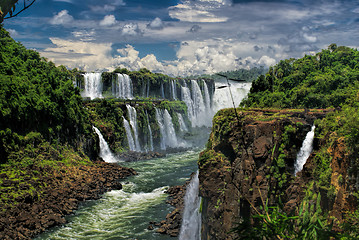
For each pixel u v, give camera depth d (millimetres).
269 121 35375
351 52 64625
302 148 35844
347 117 30766
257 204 32562
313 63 65188
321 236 11625
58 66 129125
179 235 48094
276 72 68438
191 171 83125
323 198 29531
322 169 31828
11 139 68875
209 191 36438
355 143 26344
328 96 52375
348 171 26188
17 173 64375
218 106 184750
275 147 34000
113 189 69688
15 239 45750
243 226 11992
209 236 36781
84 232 49906
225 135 36969
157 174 81000
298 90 56000
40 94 81375
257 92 63250
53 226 51719
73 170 76000
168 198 63875
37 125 77500
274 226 11695
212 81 186875
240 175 35156
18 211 52344
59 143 82875
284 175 34312
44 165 71750
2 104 68562
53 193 61562
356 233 15961
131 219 54438
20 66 87000
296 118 37250
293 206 31844
